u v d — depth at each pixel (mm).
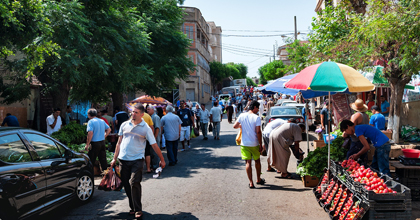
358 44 9562
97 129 7863
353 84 5051
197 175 7891
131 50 12438
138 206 4859
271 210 5203
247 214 5027
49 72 12195
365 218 4121
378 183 4195
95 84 14508
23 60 11367
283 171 7289
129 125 5031
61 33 9852
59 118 10719
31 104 17406
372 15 8117
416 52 7152
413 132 10938
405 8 7102
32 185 4441
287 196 5973
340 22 11812
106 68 11305
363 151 5508
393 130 9711
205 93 49656
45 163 4852
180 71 18016
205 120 15289
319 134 10906
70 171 5387
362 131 5609
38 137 5062
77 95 15930
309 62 12398
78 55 11109
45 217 5031
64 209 5461
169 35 17578
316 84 5066
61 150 5504
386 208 3992
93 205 5707
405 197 4000
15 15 6992
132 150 4926
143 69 13195
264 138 7945
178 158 10484
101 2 11789
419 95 11617
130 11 13719
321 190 5695
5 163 4145
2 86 12531
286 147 7203
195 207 5410
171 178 7625
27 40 7840
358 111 6695
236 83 69062
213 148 12531
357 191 4348
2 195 3924
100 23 11992
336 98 12930
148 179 7582
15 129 4664
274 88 8633
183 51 18391
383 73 9617
